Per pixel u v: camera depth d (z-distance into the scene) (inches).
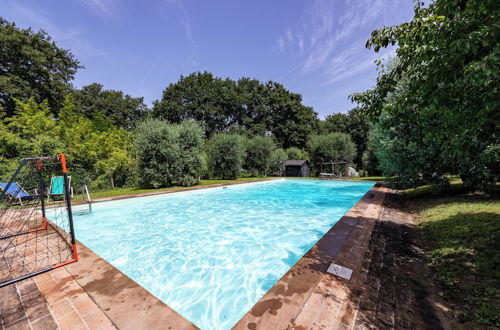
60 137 480.7
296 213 297.3
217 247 181.3
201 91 1344.7
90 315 69.4
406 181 284.0
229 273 139.8
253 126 1348.4
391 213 214.7
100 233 214.1
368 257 112.5
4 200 273.9
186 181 519.2
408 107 115.9
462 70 74.0
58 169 289.4
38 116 450.0
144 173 476.7
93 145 515.2
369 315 67.8
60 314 70.4
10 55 618.2
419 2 107.4
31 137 423.5
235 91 1449.3
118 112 1318.9
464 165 213.3
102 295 80.4
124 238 201.3
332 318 65.5
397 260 111.1
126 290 83.8
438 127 107.9
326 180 679.1
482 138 85.6
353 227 161.5
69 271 100.6
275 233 215.3
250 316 65.8
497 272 89.7
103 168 496.1
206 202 374.0
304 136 1365.7
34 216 236.1
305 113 1425.9
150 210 314.0
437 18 79.0
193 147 538.9
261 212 302.7
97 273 98.3
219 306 106.9
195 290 121.0
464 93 77.4
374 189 392.5
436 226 160.2
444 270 98.8
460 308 72.3
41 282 90.8
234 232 219.0
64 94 765.3
